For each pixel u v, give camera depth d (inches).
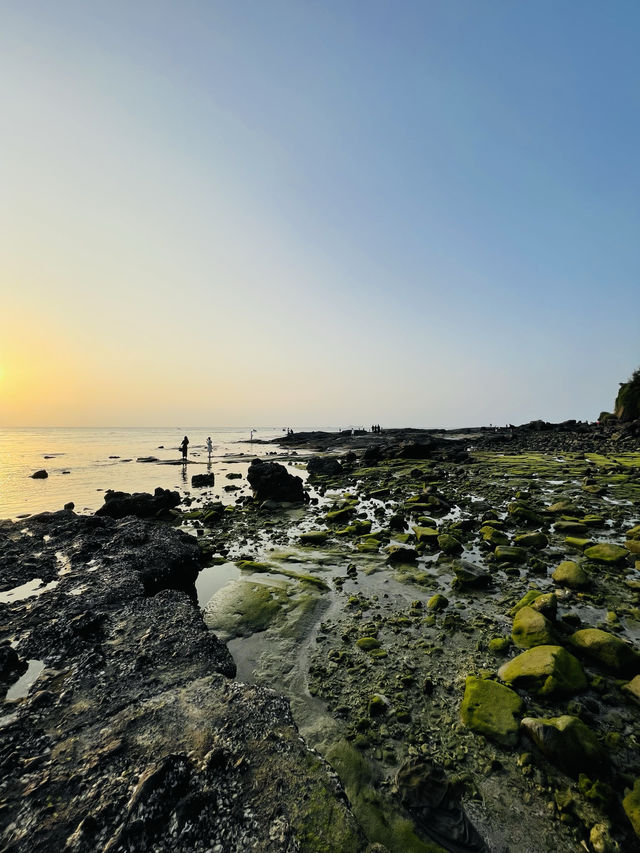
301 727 251.6
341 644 347.3
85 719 220.1
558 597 409.7
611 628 349.1
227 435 7362.2
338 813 166.9
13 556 518.3
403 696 275.6
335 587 464.1
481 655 320.2
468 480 1184.2
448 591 442.9
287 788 177.2
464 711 253.0
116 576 427.5
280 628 375.6
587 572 470.6
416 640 347.3
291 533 712.4
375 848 154.1
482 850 175.2
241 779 180.1
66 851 149.5
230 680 255.6
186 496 1165.7
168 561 483.2
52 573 461.1
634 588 420.2
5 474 1665.8
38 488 1299.2
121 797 169.2
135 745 199.8
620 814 185.6
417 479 1253.1
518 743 229.0
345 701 274.4
